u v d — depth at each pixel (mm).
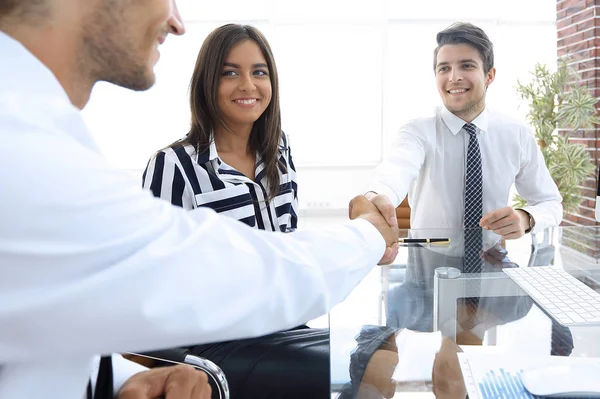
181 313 489
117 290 458
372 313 1162
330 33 6188
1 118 442
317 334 1447
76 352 466
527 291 1274
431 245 1712
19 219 426
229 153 1814
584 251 1633
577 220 4570
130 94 5980
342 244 674
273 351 1391
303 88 6258
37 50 516
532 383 821
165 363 1029
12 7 500
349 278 664
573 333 1034
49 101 495
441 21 6137
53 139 458
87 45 540
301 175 6270
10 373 525
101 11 527
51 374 547
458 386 851
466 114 2299
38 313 435
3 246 422
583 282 1333
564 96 4453
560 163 4363
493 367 896
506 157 2334
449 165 2371
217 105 1742
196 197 1678
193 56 6016
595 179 4398
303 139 6324
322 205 6301
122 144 6035
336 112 6289
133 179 526
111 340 469
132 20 544
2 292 431
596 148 4414
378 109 6293
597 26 4305
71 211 444
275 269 563
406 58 6215
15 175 426
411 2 6125
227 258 532
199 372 898
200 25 6039
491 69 2303
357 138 6332
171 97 6023
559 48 4926
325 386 1358
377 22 6148
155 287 478
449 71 2252
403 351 977
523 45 6102
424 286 1327
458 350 971
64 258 441
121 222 473
